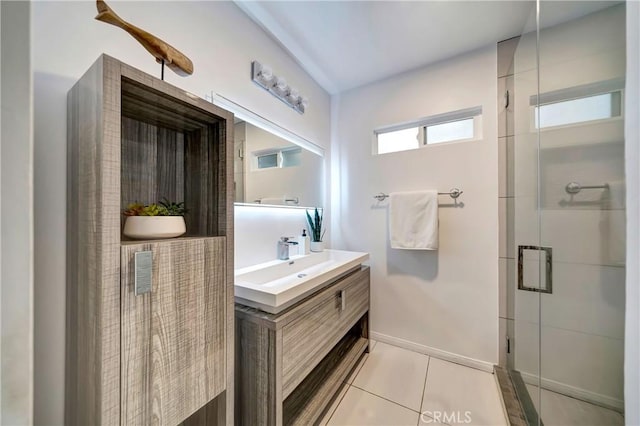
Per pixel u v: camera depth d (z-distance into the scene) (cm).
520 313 149
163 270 68
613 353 84
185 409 73
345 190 233
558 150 116
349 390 153
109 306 58
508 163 166
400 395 149
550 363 116
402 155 205
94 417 60
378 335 214
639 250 49
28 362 42
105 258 58
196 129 97
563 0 111
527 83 141
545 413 117
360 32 159
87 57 84
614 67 81
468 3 135
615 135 81
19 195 42
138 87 66
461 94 182
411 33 159
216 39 128
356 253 196
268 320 97
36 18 74
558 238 114
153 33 102
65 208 79
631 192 51
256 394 100
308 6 138
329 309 135
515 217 158
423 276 196
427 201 184
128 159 86
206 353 79
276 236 175
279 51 172
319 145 223
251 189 153
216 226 90
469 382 160
